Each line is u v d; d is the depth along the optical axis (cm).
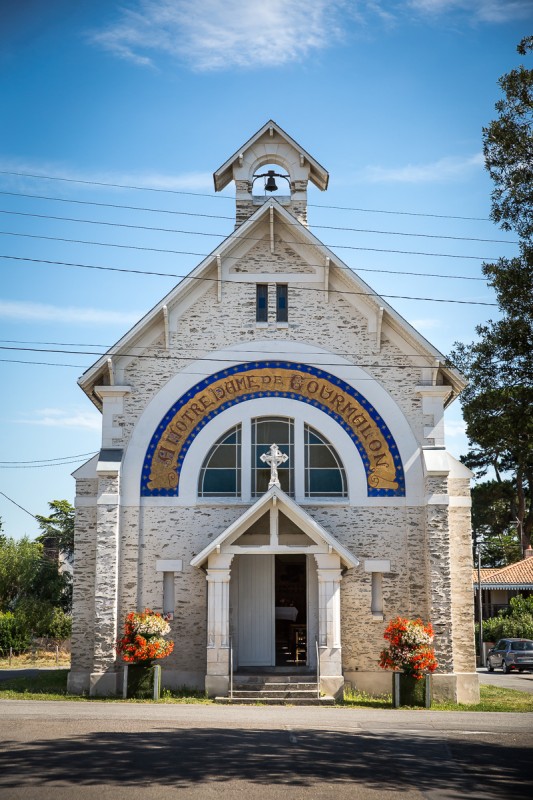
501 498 5775
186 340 2372
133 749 1239
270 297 2400
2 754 1180
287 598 2336
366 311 2386
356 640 2228
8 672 3012
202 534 2273
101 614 2181
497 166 1877
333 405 2347
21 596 4566
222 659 2114
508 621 4591
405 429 2323
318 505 2284
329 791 1008
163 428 2325
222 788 1008
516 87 1858
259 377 2361
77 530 2298
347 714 1831
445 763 1209
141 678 2100
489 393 1906
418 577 2248
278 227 2414
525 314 1881
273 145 2589
